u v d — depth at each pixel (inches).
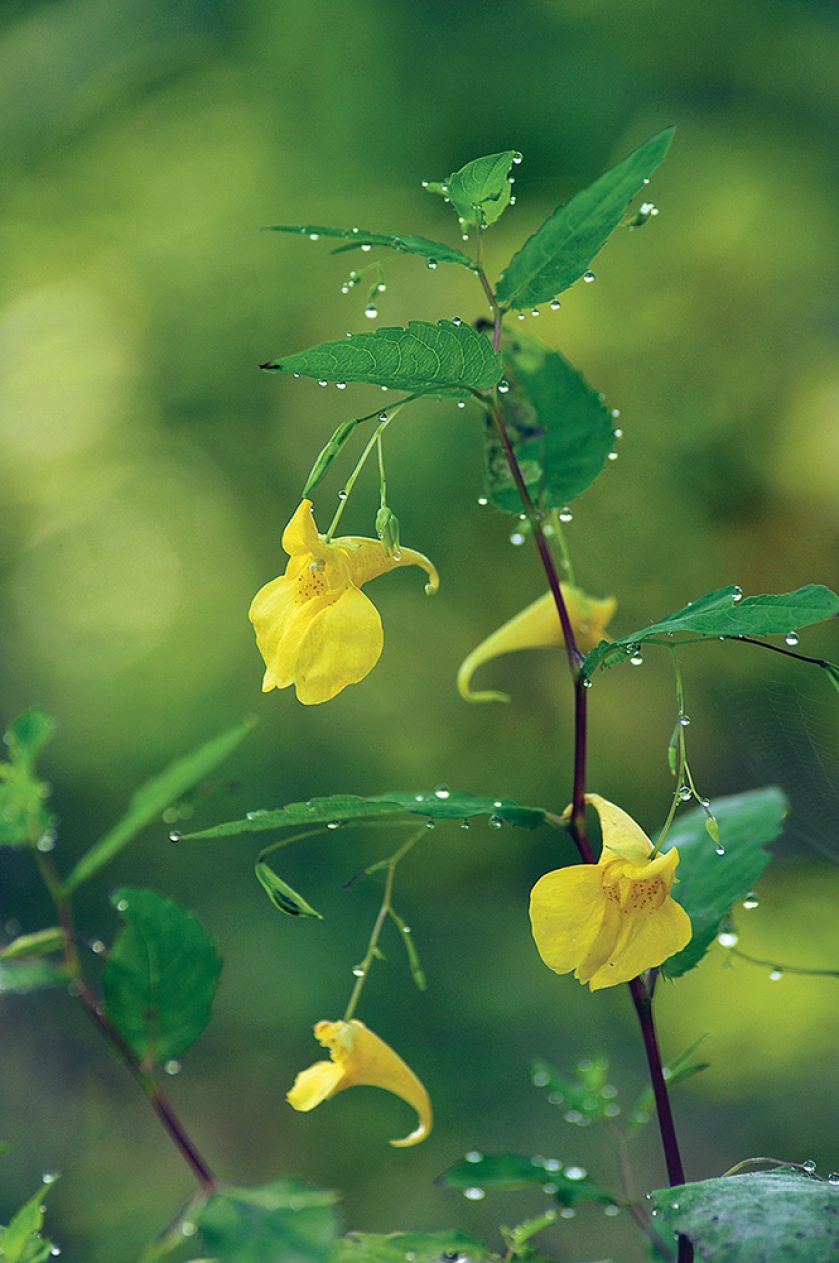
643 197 368.5
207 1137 327.6
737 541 351.3
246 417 392.8
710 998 330.0
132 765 387.5
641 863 72.5
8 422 408.2
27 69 404.2
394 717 375.2
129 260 407.2
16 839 98.8
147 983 92.8
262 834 372.8
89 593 417.7
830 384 349.7
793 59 367.6
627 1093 322.0
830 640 264.5
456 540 354.9
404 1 369.4
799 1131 301.9
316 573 78.6
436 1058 335.9
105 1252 294.5
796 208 363.9
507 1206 293.1
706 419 352.8
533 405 99.3
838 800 133.1
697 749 333.4
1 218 413.7
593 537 351.6
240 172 398.9
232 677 393.1
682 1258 79.8
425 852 368.5
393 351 74.2
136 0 396.2
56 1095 324.5
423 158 368.2
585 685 80.2
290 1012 342.0
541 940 72.3
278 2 372.2
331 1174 323.6
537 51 362.3
